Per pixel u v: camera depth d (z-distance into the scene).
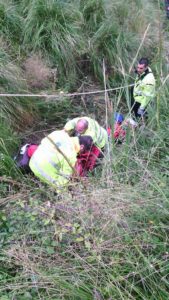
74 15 5.90
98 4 6.17
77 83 5.83
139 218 3.00
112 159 3.49
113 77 5.91
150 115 4.41
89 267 2.78
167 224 3.02
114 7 6.49
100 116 5.31
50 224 3.12
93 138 4.07
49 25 5.62
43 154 3.74
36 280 2.76
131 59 6.05
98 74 5.90
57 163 3.68
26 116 4.96
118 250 2.82
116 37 6.06
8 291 2.81
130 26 6.48
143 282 2.73
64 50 5.63
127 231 2.91
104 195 3.01
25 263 2.81
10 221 3.25
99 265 2.80
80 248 2.92
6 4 5.63
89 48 5.89
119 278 2.68
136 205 2.95
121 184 3.14
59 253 2.91
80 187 3.21
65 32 5.68
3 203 3.38
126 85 3.89
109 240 2.83
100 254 2.82
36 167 3.75
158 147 3.77
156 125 4.22
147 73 4.84
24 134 4.85
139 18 6.58
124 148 3.62
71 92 5.66
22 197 3.40
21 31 5.60
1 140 4.08
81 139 3.90
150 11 7.09
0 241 3.09
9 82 4.85
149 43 6.36
